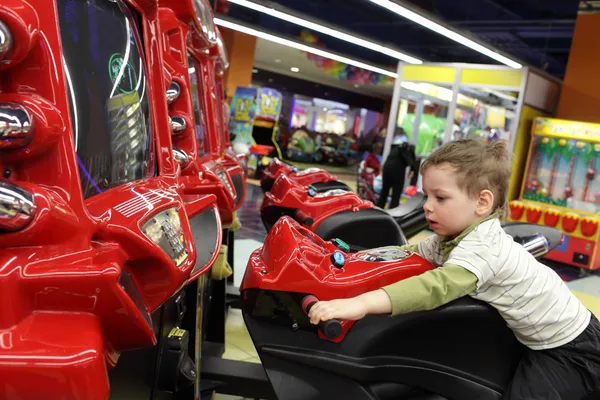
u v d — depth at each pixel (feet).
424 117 27.81
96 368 1.94
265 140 44.57
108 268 2.10
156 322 4.16
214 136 9.07
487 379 4.93
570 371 4.81
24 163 2.17
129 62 3.60
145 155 3.76
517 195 25.67
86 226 2.27
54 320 2.04
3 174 2.11
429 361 4.81
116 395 3.36
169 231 2.92
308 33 46.03
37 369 1.85
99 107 3.00
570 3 33.12
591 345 4.90
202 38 7.31
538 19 37.09
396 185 25.25
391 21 41.39
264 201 10.32
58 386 1.87
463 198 4.76
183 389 4.96
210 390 6.88
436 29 27.17
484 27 41.27
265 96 43.32
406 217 11.12
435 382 4.83
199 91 8.79
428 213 4.98
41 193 2.06
